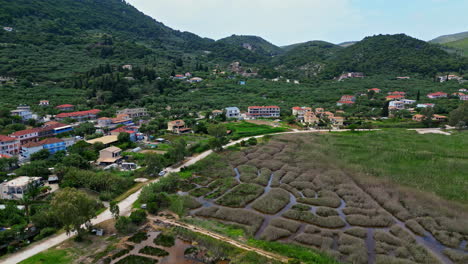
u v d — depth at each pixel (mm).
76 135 151750
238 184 99562
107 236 68875
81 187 93812
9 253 60531
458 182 93688
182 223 74500
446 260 58500
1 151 117188
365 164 112438
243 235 68188
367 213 76875
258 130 170500
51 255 59906
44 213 71438
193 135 160000
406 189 89812
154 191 89562
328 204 82875
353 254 59750
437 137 149875
